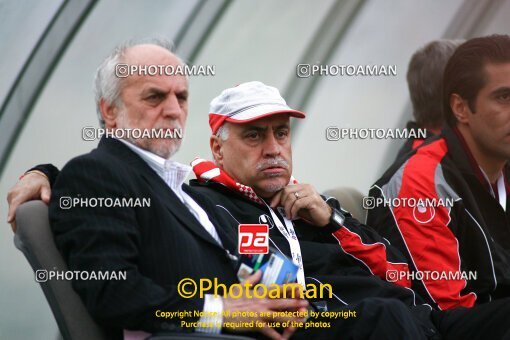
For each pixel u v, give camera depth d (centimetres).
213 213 1226
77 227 1054
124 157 1152
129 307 1024
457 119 1480
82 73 1683
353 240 1359
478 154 1474
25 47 1653
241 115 1312
